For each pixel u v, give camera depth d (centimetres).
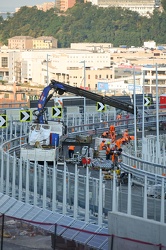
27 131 9862
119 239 4594
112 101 10588
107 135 9650
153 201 5241
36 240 4816
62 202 5781
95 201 5534
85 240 4806
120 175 6994
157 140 8050
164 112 13262
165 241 4566
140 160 6875
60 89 9994
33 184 6150
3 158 6575
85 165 7931
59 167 8000
